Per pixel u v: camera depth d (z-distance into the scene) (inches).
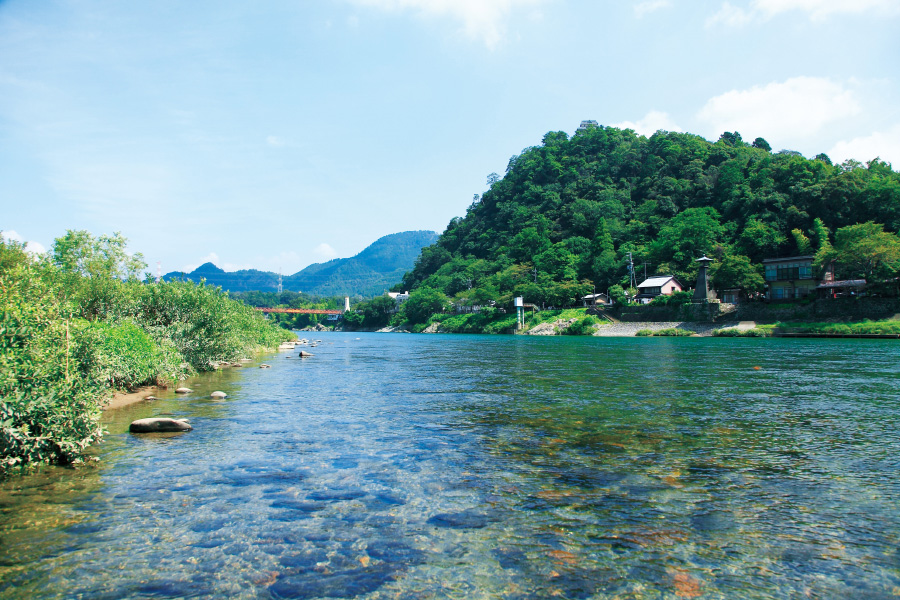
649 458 415.2
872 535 271.1
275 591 212.2
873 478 363.9
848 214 3951.8
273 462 403.5
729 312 3270.2
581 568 233.9
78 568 230.8
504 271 5895.7
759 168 5078.7
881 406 653.9
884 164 4758.9
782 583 221.6
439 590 214.1
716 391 792.9
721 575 228.5
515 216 7401.6
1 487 339.6
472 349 2190.0
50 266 820.6
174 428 514.6
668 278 3927.2
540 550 252.1
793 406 655.8
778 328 2849.4
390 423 561.3
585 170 7564.0
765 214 4220.0
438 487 344.5
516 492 334.6
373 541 261.3
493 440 478.3
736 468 386.9
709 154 6151.6
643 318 3735.2
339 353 2005.4
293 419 583.8
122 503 311.7
